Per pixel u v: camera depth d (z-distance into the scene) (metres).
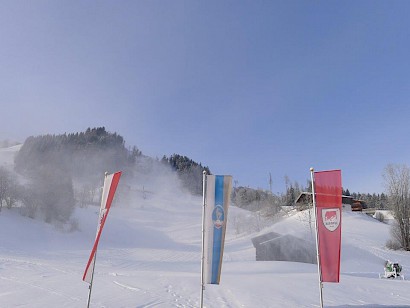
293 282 18.44
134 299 12.88
